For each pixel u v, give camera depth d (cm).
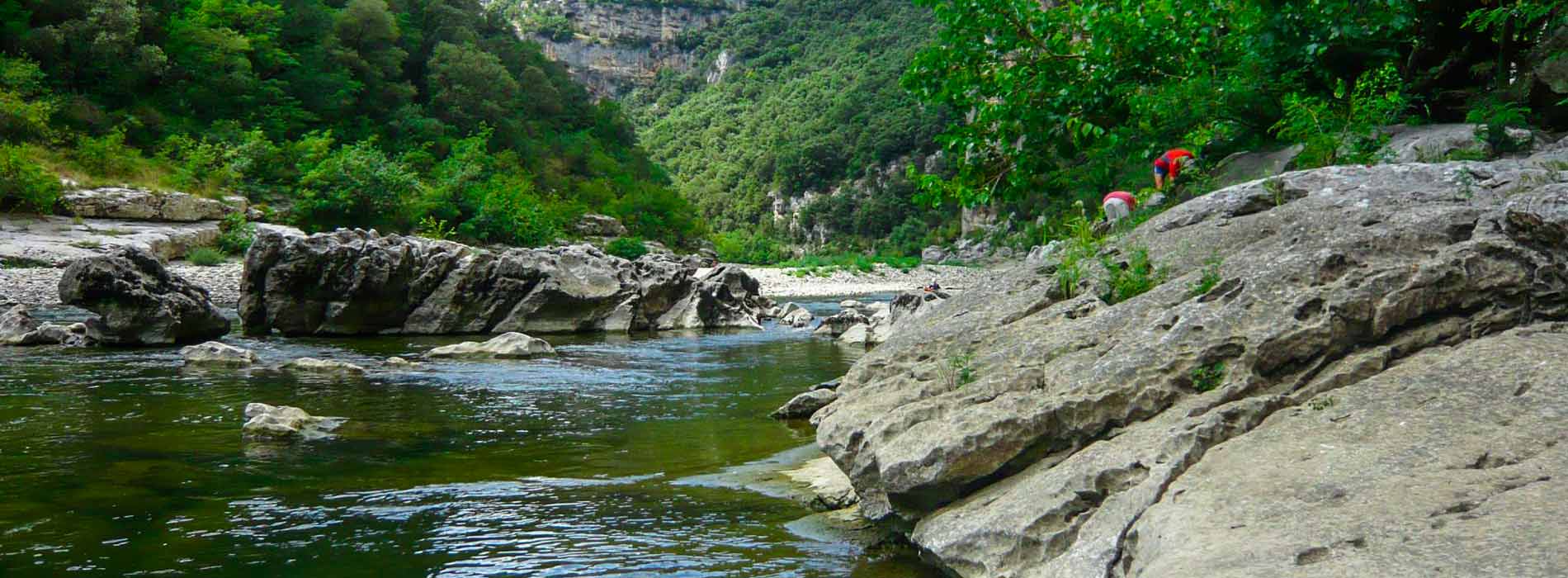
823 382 1338
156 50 5612
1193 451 430
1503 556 286
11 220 3581
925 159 16400
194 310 1764
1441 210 552
